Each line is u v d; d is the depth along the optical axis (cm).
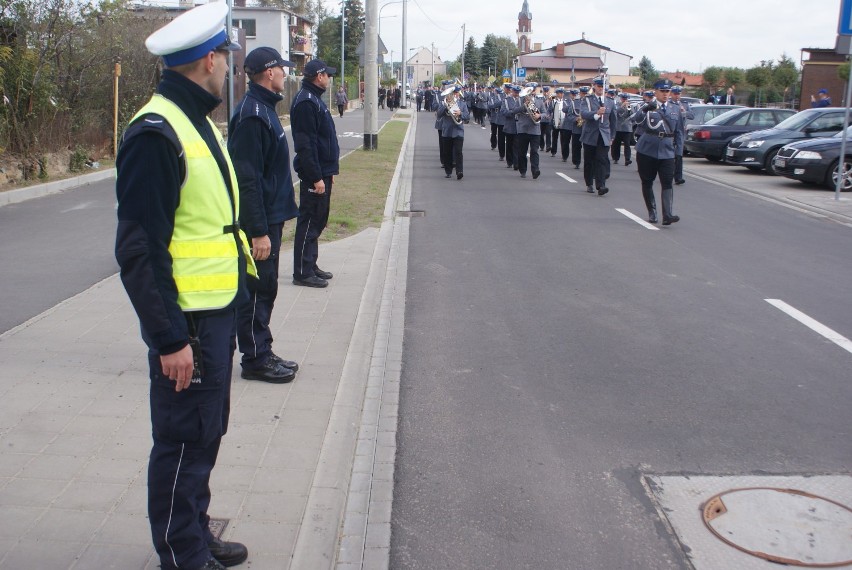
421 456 457
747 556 362
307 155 730
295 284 794
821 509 401
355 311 710
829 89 3912
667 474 437
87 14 1562
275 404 504
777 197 1550
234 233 300
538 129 1738
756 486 424
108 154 1722
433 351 632
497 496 414
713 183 1783
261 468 420
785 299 796
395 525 386
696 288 834
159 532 303
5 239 971
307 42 6888
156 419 295
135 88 1788
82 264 852
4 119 1316
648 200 1216
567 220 1224
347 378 552
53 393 503
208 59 287
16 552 336
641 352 634
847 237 1149
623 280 862
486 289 820
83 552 338
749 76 5278
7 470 405
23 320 653
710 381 574
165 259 271
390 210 1248
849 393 555
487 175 1814
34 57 1382
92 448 432
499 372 588
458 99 1761
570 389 557
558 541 374
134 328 637
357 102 6744
